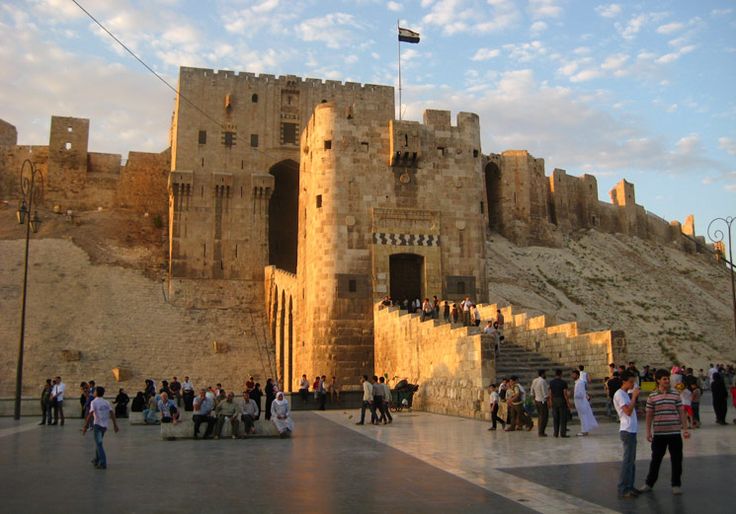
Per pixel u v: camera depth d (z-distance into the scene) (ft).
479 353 92.12
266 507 37.47
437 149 157.28
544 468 49.39
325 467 51.29
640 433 69.87
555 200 451.12
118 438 77.36
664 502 37.86
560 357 104.99
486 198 415.64
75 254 251.80
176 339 224.33
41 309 219.00
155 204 314.14
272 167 280.92
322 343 145.79
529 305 312.71
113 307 230.07
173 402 94.22
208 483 45.14
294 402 123.34
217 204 265.34
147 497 40.55
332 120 153.38
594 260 425.69
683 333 369.30
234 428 75.51
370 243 150.10
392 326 133.80
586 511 36.01
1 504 38.73
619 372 81.71
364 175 152.56
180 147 267.80
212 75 276.21
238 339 232.73
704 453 55.16
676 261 497.87
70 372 197.77
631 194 511.40
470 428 79.66
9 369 195.21
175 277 253.44
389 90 293.84
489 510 36.37
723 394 79.87
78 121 321.32
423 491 41.47
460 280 153.07
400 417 99.76
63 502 39.22
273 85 281.33
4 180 319.68
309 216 157.99
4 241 253.03
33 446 68.69
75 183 315.58
